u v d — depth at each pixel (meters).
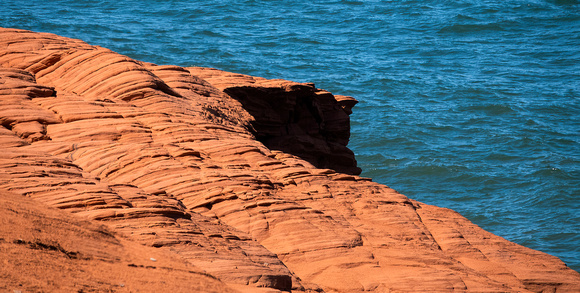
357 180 49.44
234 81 71.31
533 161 120.94
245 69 181.50
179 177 38.38
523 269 38.97
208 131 50.09
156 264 22.45
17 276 16.64
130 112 47.88
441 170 117.12
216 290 21.47
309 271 32.47
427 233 41.00
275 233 35.34
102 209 28.86
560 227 90.31
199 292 20.52
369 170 119.50
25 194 28.75
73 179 31.92
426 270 34.16
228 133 52.19
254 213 36.44
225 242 30.16
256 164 46.56
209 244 28.59
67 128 43.34
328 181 47.19
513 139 133.62
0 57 56.44
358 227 39.19
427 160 122.00
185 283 21.09
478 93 169.75
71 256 20.11
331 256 34.03
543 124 144.62
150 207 31.02
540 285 37.25
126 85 51.62
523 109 155.88
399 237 39.06
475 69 196.12
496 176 112.94
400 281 31.98
